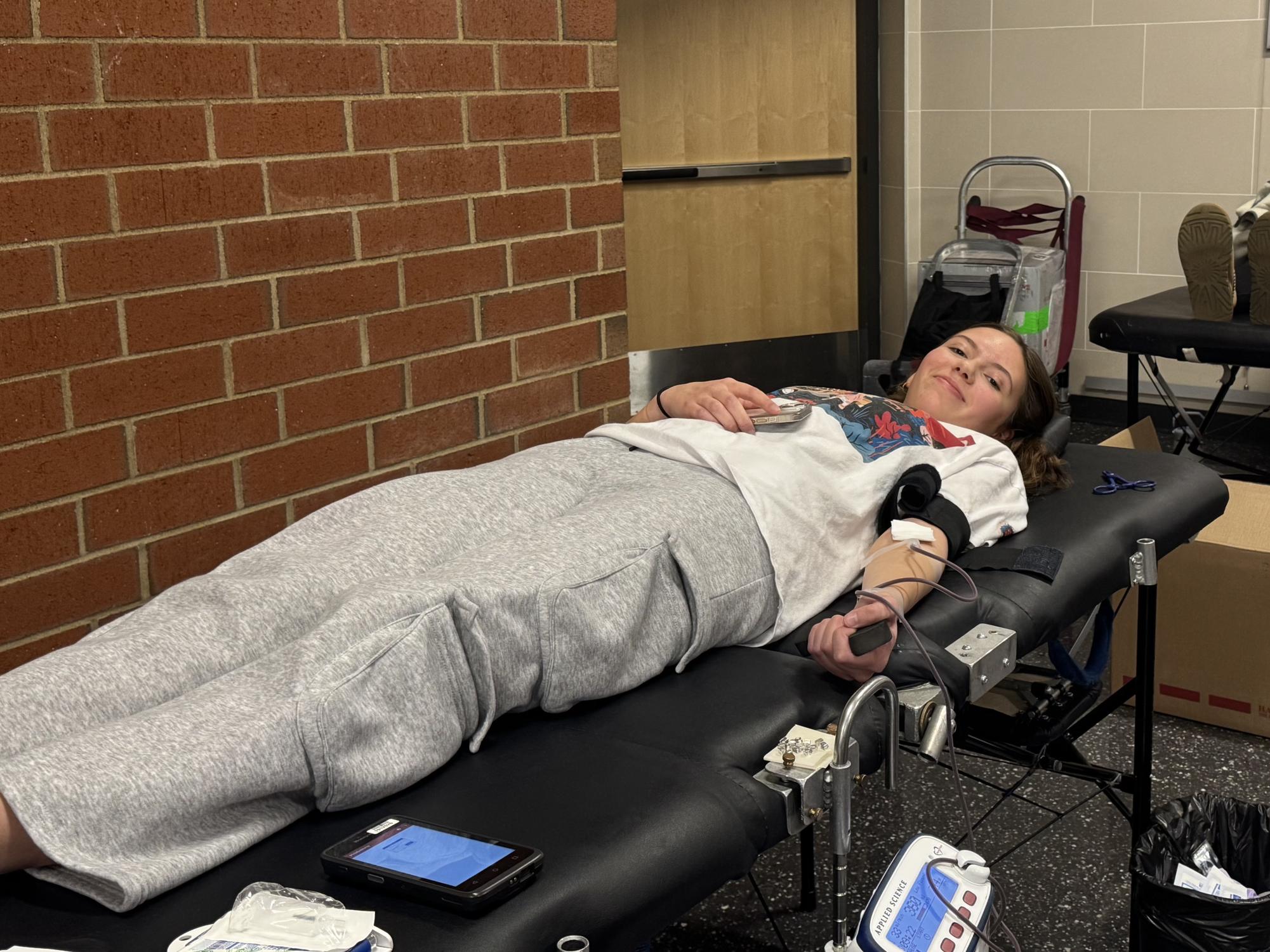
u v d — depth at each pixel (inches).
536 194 94.1
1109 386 181.0
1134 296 177.8
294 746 46.7
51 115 66.3
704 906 76.0
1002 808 86.1
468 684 52.9
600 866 44.3
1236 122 164.2
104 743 44.7
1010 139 182.1
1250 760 92.6
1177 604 97.1
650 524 63.0
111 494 71.9
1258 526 96.9
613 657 56.6
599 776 50.5
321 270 81.0
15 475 67.3
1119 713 100.8
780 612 67.3
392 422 87.3
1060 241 172.4
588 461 76.2
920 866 51.9
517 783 50.5
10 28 64.0
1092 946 71.4
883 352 198.8
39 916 43.3
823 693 58.7
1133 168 173.5
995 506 75.4
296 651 50.0
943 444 79.9
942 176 188.7
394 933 40.6
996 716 73.4
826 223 186.1
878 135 188.9
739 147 177.9
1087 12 171.9
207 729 46.1
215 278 75.3
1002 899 55.0
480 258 91.0
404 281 86.2
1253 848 70.4
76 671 49.5
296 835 48.1
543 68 92.7
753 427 76.1
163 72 70.9
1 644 67.9
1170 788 88.9
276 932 39.9
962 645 60.8
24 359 66.9
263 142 76.4
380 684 49.2
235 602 55.2
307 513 82.9
